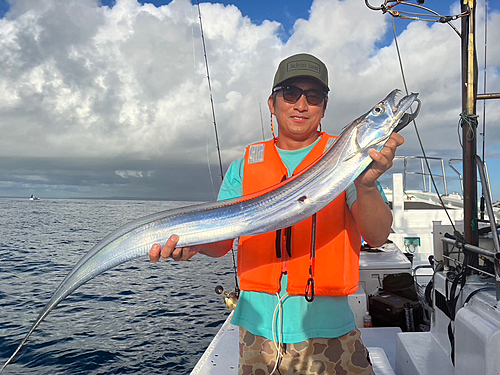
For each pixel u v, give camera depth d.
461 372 2.02
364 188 1.73
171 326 9.49
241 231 1.93
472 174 2.33
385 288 4.26
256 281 2.02
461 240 2.37
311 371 1.89
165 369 6.94
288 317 1.94
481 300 2.00
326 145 2.14
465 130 2.37
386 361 2.81
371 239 1.91
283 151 2.21
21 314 10.84
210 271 19.19
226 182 2.39
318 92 2.11
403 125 1.74
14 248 27.62
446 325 2.57
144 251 2.04
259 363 1.97
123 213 92.12
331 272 1.92
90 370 6.94
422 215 8.20
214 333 8.94
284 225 1.87
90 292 13.76
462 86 2.40
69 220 62.94
